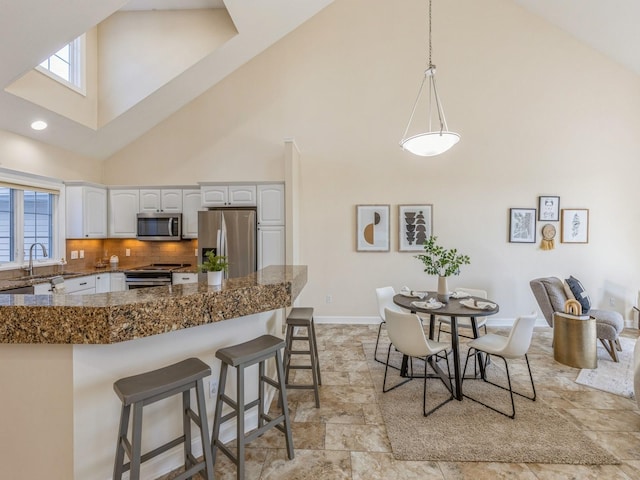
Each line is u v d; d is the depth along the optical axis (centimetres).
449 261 288
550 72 426
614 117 422
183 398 155
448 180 436
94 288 400
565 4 392
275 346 170
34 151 365
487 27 430
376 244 441
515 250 432
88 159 439
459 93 434
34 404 136
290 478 162
